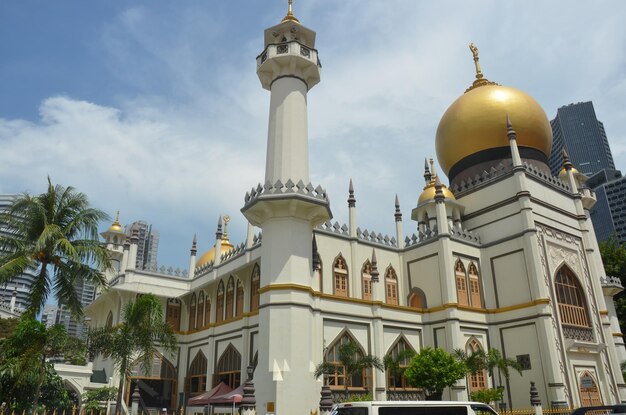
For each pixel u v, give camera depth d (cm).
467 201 3609
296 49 2645
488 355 2673
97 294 4194
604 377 3173
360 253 3184
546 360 2836
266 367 2133
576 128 17562
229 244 4800
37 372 1800
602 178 12656
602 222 11769
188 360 3588
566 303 3203
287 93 2622
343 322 2641
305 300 2258
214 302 3481
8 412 1767
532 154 3728
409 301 3278
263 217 2409
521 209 3189
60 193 2252
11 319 3303
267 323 2202
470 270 3253
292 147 2517
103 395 3059
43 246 2011
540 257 3116
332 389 2448
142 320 2294
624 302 4328
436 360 2408
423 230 3859
